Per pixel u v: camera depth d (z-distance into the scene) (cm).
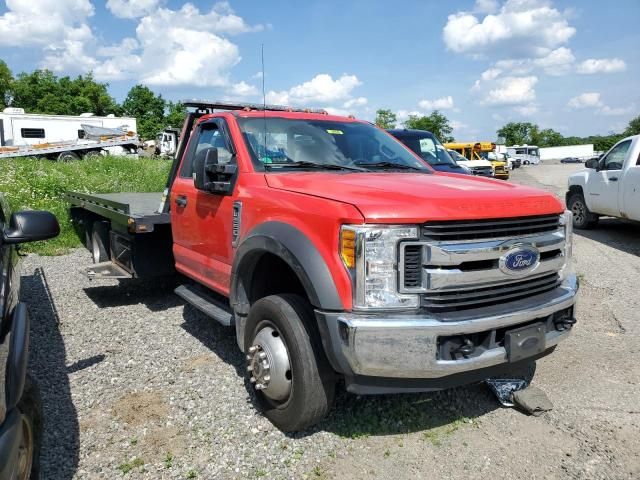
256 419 345
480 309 293
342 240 283
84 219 751
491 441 323
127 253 576
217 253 419
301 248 299
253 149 404
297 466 298
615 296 619
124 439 324
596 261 793
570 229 352
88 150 2889
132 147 3200
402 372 274
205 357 444
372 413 351
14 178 1243
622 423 343
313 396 304
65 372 419
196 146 482
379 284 275
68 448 314
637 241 950
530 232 316
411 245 277
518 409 362
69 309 579
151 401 370
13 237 284
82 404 366
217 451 312
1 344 229
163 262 567
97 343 480
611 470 296
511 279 303
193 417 348
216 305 432
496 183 362
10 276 283
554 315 331
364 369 274
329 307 282
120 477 288
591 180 1040
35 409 267
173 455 308
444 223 280
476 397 378
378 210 277
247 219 366
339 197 302
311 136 437
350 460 304
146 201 712
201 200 438
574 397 379
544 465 300
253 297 374
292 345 307
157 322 534
